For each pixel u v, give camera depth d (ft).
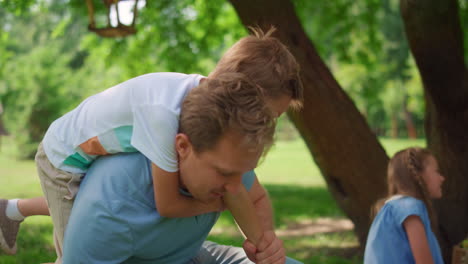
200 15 28.66
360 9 30.42
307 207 29.07
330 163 16.07
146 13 27.55
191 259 6.69
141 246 5.63
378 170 15.93
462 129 15.55
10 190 30.83
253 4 14.80
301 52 15.38
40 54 57.88
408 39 14.38
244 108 4.68
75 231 5.51
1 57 32.81
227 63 5.97
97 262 5.50
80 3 26.02
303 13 29.04
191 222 5.88
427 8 13.46
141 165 5.56
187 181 5.20
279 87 5.91
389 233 10.11
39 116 57.47
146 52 29.35
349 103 15.93
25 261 11.37
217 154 4.77
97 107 5.91
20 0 22.63
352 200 16.33
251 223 5.92
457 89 14.78
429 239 10.11
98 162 5.87
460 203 15.76
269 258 5.93
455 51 14.17
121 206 5.45
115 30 14.85
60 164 6.14
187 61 28.55
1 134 99.55
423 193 10.48
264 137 4.70
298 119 15.80
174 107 5.29
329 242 20.51
